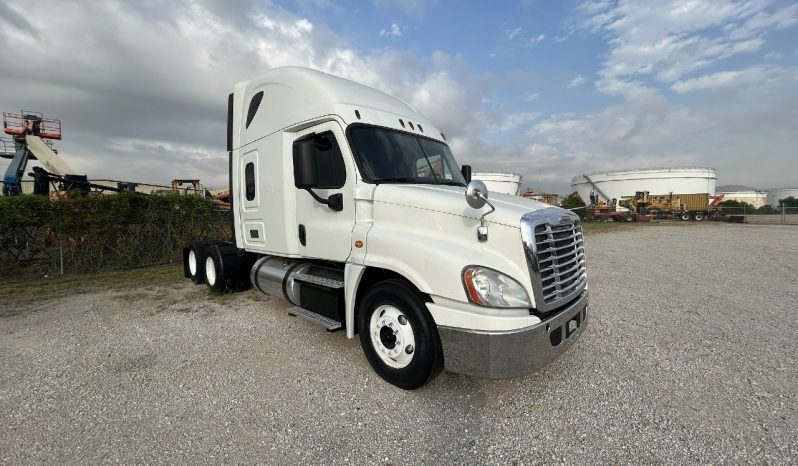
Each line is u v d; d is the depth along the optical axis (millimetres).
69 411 3037
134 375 3650
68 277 8633
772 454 2441
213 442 2635
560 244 3277
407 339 3264
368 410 3023
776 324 4891
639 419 2832
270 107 4809
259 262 5582
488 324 2801
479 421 2852
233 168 5758
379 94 4766
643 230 22875
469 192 3000
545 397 3158
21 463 2432
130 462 2441
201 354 4137
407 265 3189
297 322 5184
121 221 9984
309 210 4309
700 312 5445
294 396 3246
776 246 13500
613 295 6488
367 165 3781
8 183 22266
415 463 2420
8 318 5531
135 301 6418
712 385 3318
